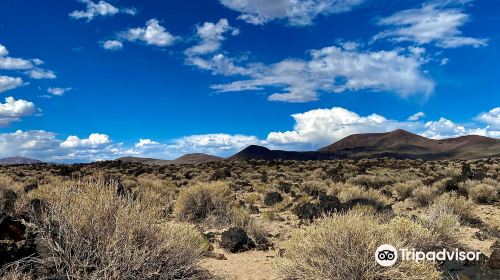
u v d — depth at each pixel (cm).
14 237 598
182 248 661
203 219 1430
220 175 3800
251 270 807
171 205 1691
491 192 1967
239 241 1022
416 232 827
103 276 536
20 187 1866
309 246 679
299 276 667
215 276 729
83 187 669
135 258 556
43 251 574
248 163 6191
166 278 594
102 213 611
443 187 2325
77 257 554
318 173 4216
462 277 671
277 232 1254
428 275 610
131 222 607
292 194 2386
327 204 1505
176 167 5719
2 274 514
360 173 4256
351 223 659
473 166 4741
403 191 2267
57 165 5738
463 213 1409
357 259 612
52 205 617
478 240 1093
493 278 670
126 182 2445
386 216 1330
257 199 2217
